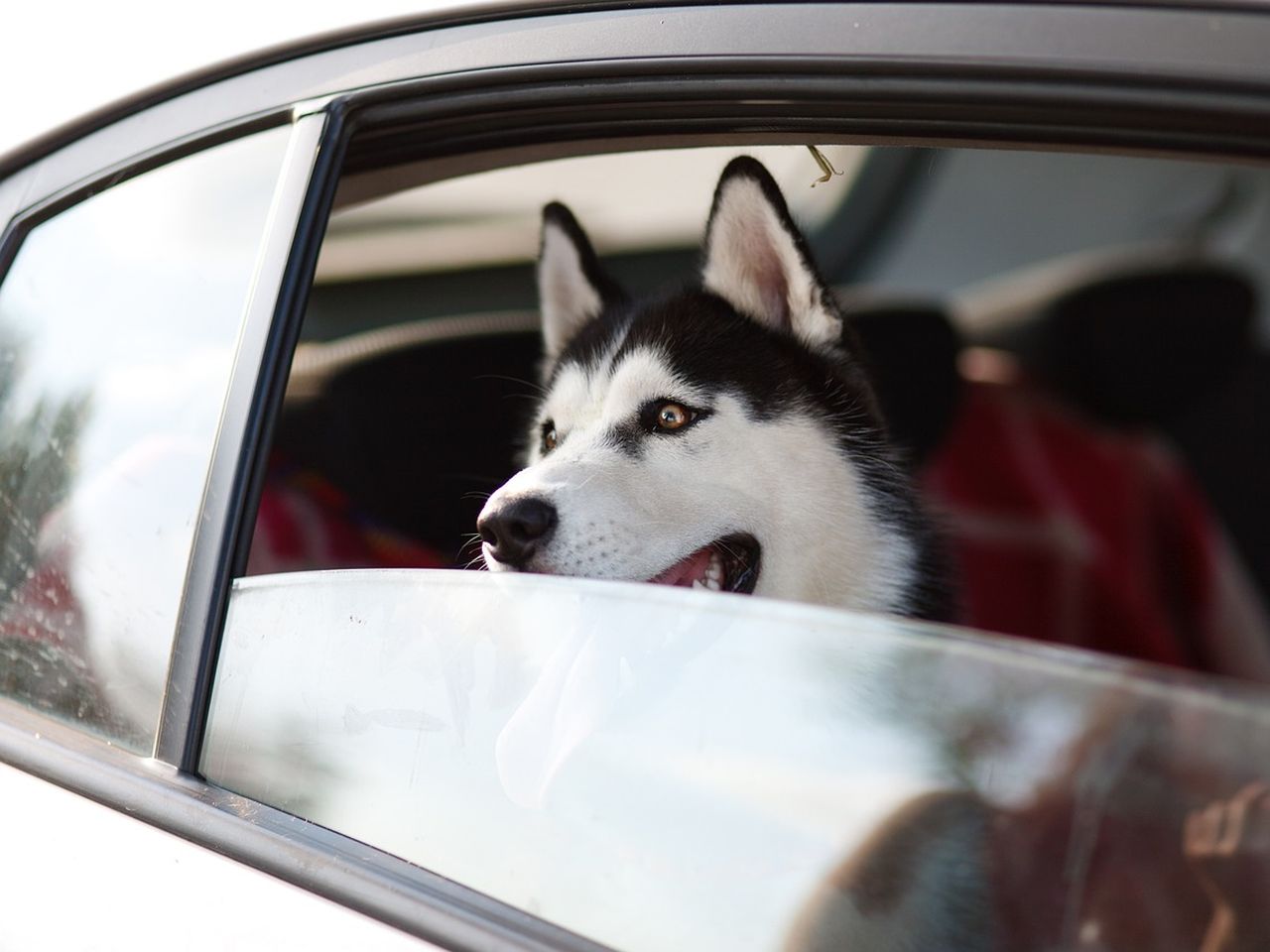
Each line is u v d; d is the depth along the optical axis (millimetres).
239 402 1312
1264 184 2631
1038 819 971
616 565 1853
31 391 1572
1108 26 1002
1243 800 919
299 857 1139
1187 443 2928
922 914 979
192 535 1311
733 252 2189
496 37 1278
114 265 1529
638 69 1196
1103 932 925
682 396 2102
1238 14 967
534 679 1203
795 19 1125
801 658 1103
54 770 1330
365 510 2639
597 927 1044
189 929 1132
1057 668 1009
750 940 1010
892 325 3271
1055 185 2955
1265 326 2812
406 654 1214
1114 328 2980
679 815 1077
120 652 1345
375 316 3021
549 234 2467
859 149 2037
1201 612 2809
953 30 1055
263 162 1400
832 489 2150
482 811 1134
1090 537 2922
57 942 1198
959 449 3146
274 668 1257
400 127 1381
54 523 1480
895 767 1028
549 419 2355
